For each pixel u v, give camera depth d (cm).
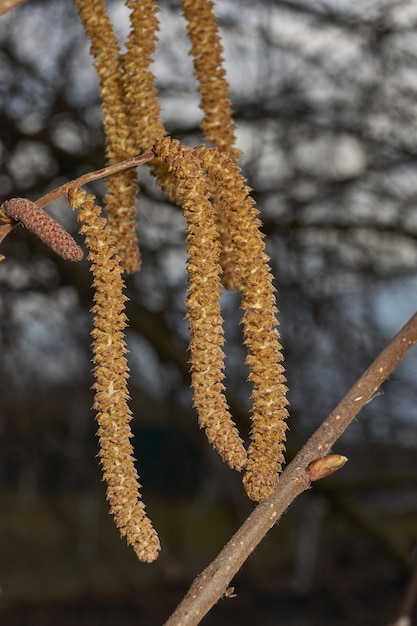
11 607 950
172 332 522
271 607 851
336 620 800
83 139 506
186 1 201
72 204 158
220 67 201
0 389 596
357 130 518
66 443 638
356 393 156
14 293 541
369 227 518
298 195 524
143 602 898
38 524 1018
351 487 479
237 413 459
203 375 148
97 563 988
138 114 190
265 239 518
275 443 144
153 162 191
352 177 521
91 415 730
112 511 143
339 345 546
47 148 493
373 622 777
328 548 856
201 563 1046
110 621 890
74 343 593
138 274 534
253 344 148
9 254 514
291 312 527
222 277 190
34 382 612
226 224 187
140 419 698
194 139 489
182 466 591
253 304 150
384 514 585
